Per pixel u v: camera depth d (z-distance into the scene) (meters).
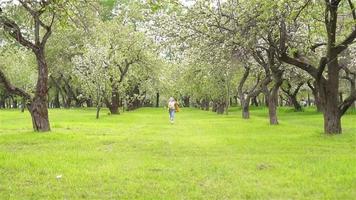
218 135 24.25
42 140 20.42
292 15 19.77
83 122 36.47
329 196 9.64
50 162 13.62
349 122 37.34
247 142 20.05
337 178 11.41
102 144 19.33
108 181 11.03
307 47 23.86
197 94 68.38
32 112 24.78
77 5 23.17
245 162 14.20
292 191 10.14
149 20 30.33
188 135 24.28
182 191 10.12
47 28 24.64
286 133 25.62
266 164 13.77
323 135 22.86
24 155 15.16
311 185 10.72
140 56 59.91
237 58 25.86
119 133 25.20
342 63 39.00
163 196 9.59
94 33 53.16
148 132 26.14
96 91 46.00
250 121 38.56
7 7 23.55
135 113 60.44
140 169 12.73
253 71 45.97
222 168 13.03
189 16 25.28
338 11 23.62
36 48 24.42
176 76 65.88
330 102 23.56
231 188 10.44
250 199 9.52
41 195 9.61
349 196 9.66
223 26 24.06
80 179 11.18
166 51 29.81
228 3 24.78
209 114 59.09
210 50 24.95
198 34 25.38
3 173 11.82
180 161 14.45
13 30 23.38
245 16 22.16
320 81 23.69
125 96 60.59
